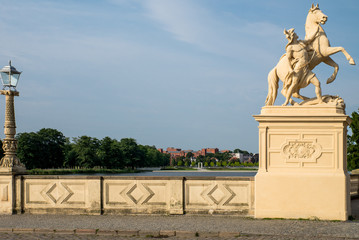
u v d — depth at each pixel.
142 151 154.38
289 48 12.74
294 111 12.57
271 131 12.64
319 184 12.20
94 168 121.38
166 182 13.23
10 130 14.16
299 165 12.44
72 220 12.24
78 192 13.61
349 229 10.54
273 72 13.29
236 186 12.92
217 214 12.95
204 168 189.25
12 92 14.09
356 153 51.03
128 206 13.36
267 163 12.63
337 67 13.16
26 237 10.18
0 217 12.98
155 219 12.33
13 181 13.85
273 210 12.38
